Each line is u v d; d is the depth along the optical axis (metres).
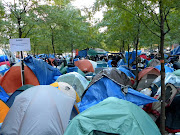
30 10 9.46
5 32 10.48
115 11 8.80
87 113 3.52
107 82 6.45
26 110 3.95
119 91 6.27
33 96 4.24
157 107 5.75
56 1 10.83
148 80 8.90
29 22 8.90
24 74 8.42
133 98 6.03
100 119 3.34
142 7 4.64
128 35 9.70
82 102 6.48
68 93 6.43
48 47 28.06
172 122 4.91
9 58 14.10
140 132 3.17
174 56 19.62
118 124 3.24
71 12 13.83
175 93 5.07
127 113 3.41
